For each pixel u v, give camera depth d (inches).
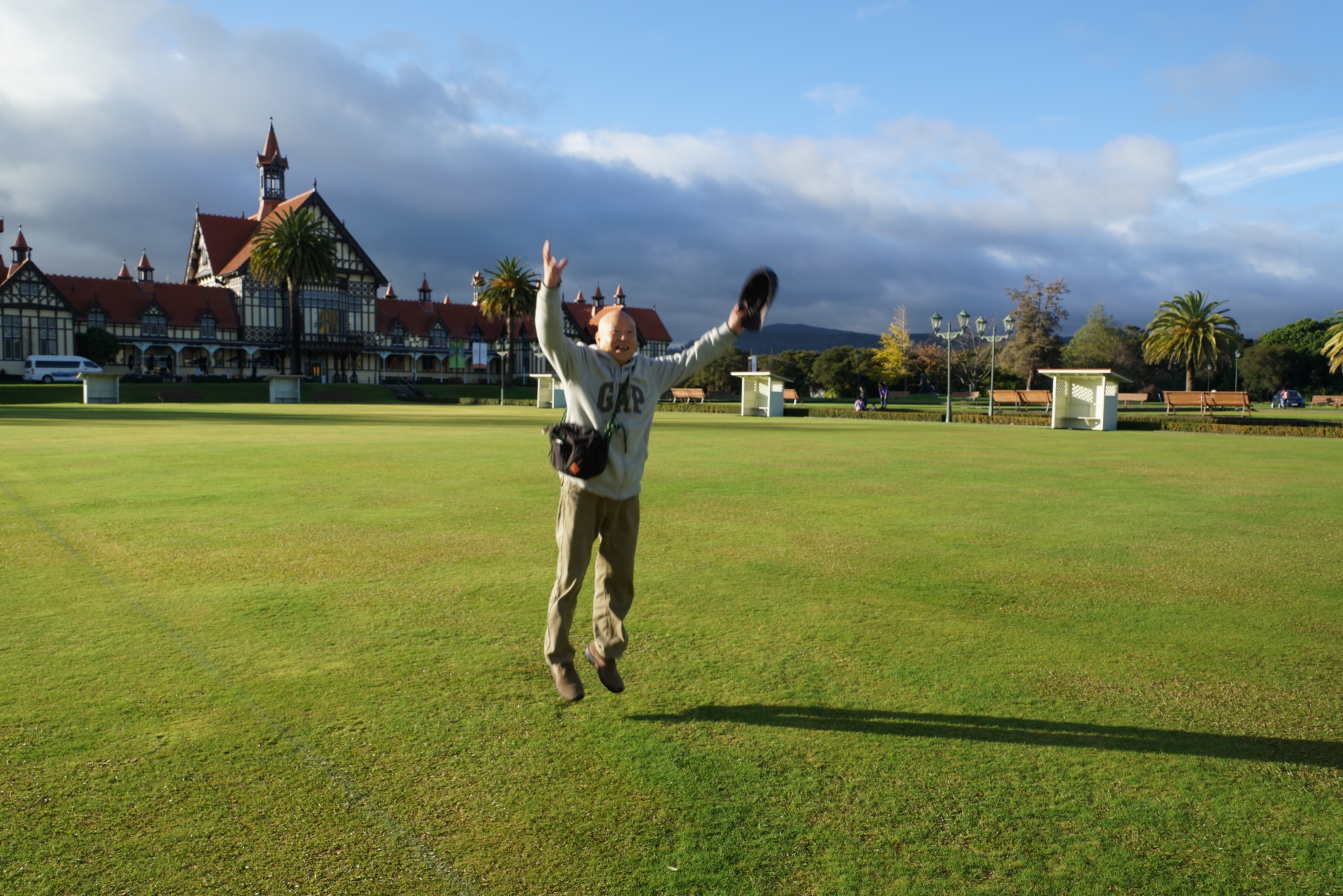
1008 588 219.9
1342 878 93.0
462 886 89.5
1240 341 3634.4
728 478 465.1
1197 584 225.9
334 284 3368.6
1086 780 114.9
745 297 136.4
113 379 1845.5
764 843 98.8
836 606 201.3
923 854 96.8
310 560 245.9
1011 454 645.9
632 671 155.6
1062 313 2726.4
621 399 134.8
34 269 2822.3
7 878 89.5
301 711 134.2
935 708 139.3
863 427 1071.0
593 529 136.6
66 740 122.6
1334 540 289.6
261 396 2342.5
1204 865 95.4
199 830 99.4
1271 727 133.0
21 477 434.3
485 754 120.3
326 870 92.0
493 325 4156.0
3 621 182.5
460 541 275.0
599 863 94.2
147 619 184.4
